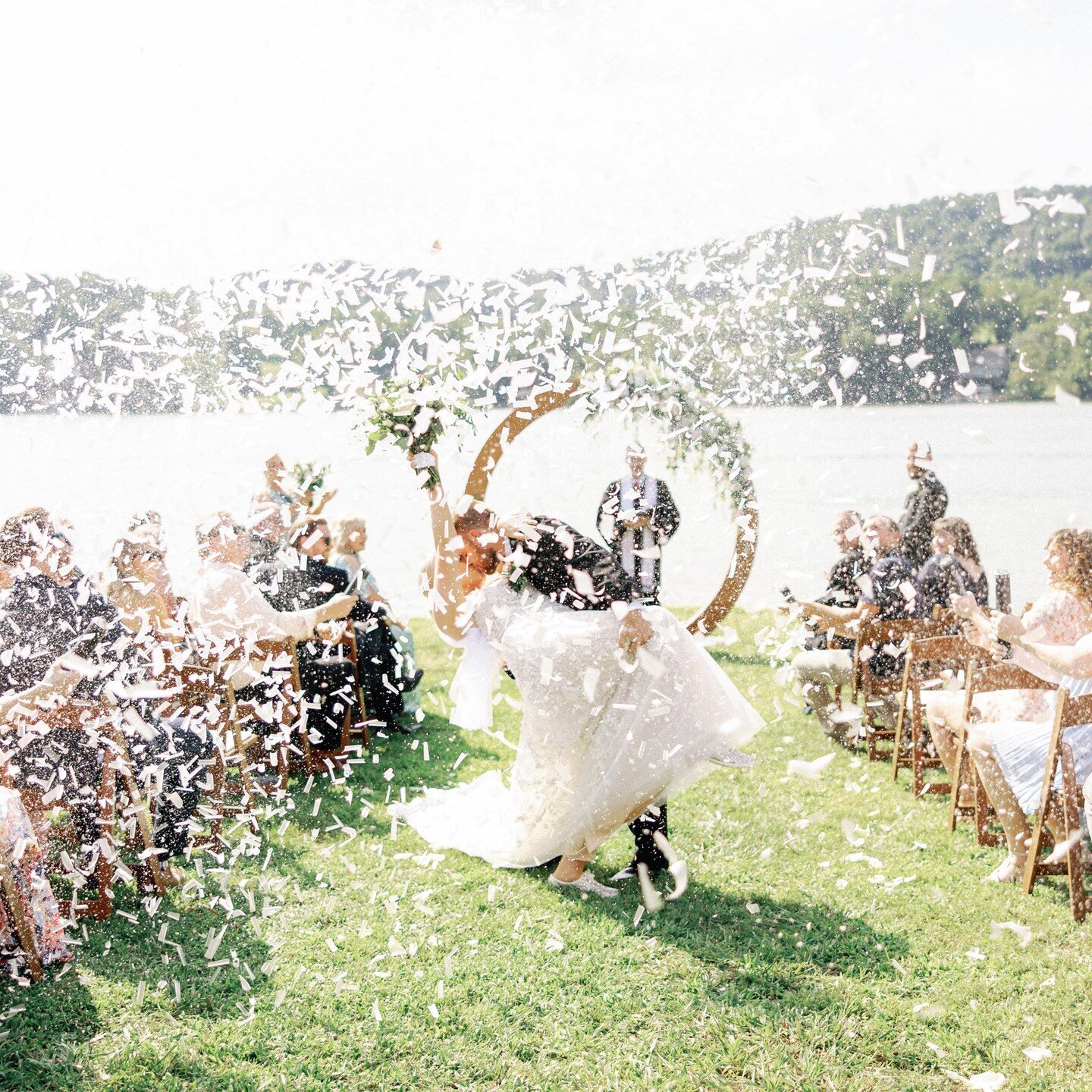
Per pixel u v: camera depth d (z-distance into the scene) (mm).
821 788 4969
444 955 3385
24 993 3195
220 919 3697
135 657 4094
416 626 9133
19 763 3643
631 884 3943
